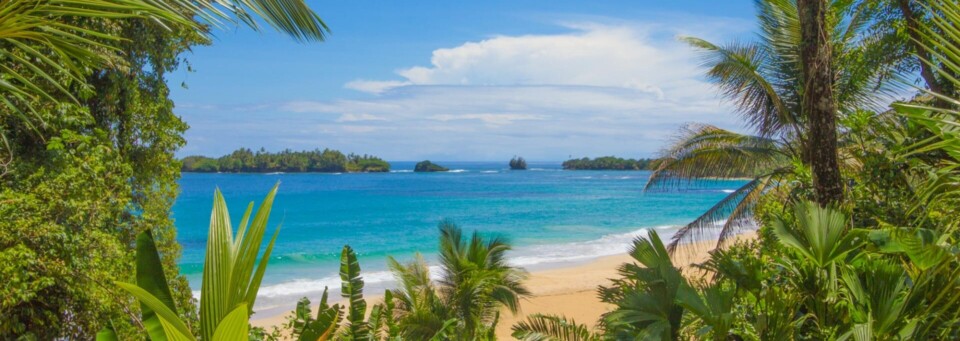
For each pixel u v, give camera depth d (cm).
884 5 927
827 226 523
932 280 453
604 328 648
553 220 5134
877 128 793
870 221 720
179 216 5312
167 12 243
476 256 1440
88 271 634
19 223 581
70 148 750
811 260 524
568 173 17575
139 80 881
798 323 521
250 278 226
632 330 544
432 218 5297
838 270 584
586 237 4012
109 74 815
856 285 511
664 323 505
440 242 1459
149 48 864
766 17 1145
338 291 2275
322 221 5056
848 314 521
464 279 1359
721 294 512
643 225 4728
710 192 8844
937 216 507
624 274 598
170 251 930
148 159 915
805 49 676
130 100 854
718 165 1306
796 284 561
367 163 16850
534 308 1983
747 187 1336
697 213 5684
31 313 630
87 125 816
